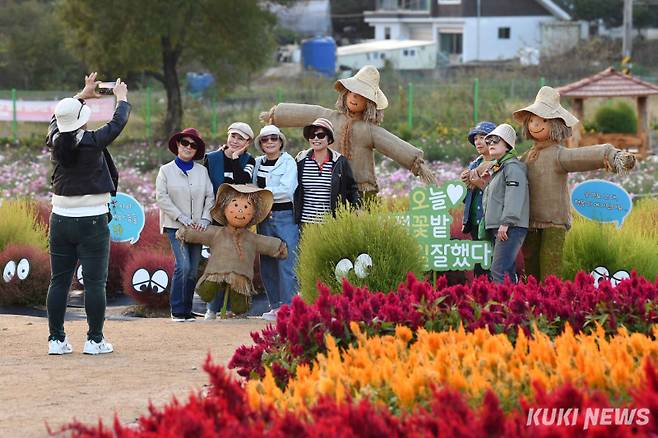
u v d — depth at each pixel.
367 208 14.62
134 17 47.44
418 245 13.72
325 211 14.50
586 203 15.28
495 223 13.20
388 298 9.57
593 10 86.44
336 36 101.56
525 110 13.20
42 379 10.15
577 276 10.41
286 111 15.60
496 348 7.75
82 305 17.08
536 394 6.31
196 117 50.78
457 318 9.15
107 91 11.80
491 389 6.54
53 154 11.53
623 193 15.09
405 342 8.47
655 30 87.00
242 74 51.59
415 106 50.31
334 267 13.40
